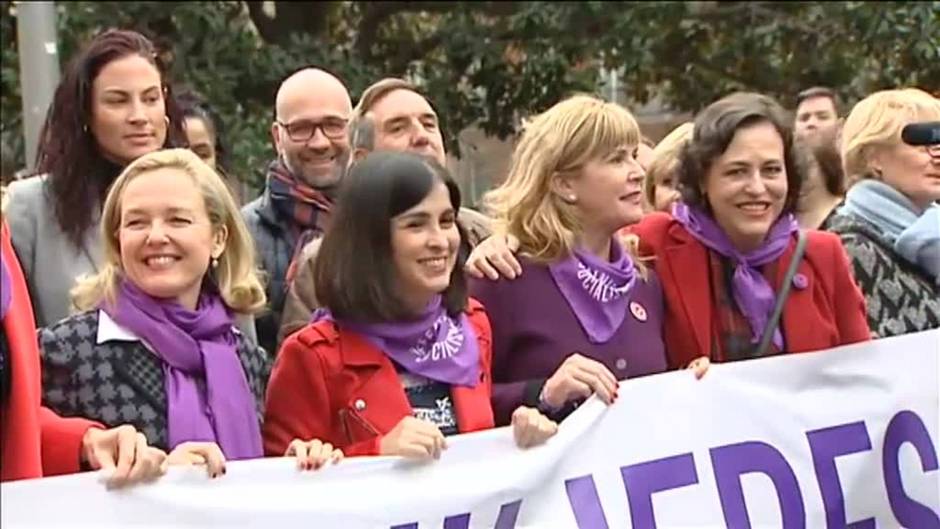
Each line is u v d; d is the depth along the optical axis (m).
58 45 8.50
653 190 4.18
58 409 2.95
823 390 3.52
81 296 3.09
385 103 4.29
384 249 3.11
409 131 4.28
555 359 3.34
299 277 3.79
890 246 3.86
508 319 3.38
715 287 3.54
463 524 3.07
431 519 3.04
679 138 4.15
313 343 3.13
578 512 3.20
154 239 3.00
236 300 3.19
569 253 3.40
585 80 9.23
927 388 3.61
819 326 3.54
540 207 3.41
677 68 9.59
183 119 4.16
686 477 3.34
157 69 3.85
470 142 9.49
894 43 8.84
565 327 3.37
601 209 3.40
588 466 3.23
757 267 3.55
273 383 3.15
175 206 3.04
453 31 9.39
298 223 4.29
